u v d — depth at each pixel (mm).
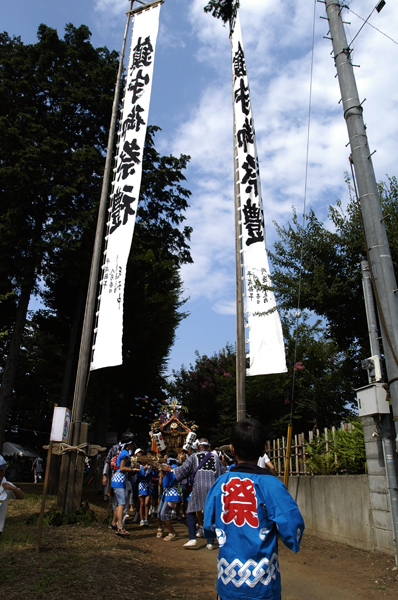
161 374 24297
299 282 8656
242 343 9656
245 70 11711
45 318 18781
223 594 2184
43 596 4062
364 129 6180
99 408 19672
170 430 15086
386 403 6012
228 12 12453
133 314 18938
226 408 17172
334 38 6703
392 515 5746
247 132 11094
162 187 18312
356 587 5016
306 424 15352
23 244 14758
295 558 6625
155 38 11891
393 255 7613
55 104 17188
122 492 7742
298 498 8844
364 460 7285
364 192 5895
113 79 17531
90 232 15555
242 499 2326
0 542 6059
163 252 19188
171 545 7461
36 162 14672
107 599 4215
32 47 17391
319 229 9062
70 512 8219
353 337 9312
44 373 21516
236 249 10477
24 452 27859
